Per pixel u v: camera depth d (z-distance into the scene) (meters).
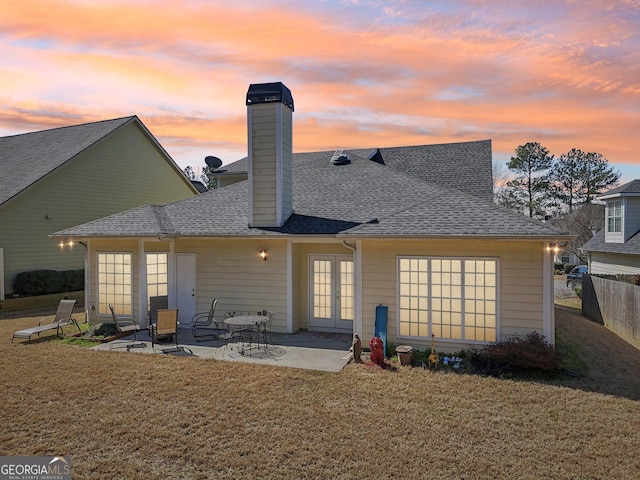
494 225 9.45
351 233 10.09
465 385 7.98
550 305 9.22
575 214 40.72
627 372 8.96
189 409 6.88
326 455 5.47
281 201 12.43
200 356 9.95
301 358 9.76
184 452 5.56
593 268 24.08
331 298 12.61
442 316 9.95
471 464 5.25
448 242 9.88
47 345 11.05
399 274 10.25
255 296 12.52
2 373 8.67
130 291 13.07
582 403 7.17
